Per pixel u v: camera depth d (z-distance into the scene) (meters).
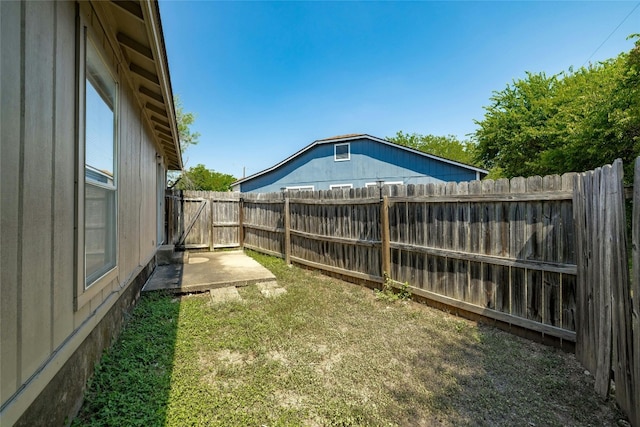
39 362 1.50
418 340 3.18
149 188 5.35
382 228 4.87
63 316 1.80
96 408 1.97
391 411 2.07
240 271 5.95
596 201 2.39
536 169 12.31
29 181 1.44
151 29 2.42
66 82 1.88
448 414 2.06
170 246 6.99
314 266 6.41
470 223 3.74
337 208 5.89
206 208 9.32
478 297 3.67
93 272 2.42
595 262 2.39
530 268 3.16
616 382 2.08
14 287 1.30
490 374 2.53
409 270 4.51
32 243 1.46
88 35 2.27
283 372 2.52
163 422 1.84
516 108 14.26
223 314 3.80
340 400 2.18
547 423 1.97
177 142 6.27
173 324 3.43
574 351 2.86
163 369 2.48
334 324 3.58
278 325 3.48
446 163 12.06
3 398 1.19
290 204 7.30
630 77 7.00
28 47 1.44
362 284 5.31
